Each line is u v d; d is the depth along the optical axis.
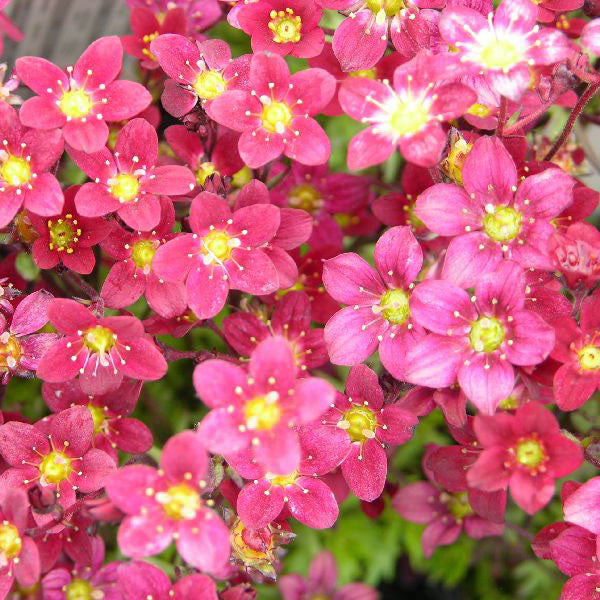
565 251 0.22
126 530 0.21
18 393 0.27
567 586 0.22
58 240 0.23
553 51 0.22
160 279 0.23
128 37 0.26
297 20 0.24
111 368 0.22
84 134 0.23
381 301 0.23
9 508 0.21
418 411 0.23
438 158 0.22
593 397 0.26
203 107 0.24
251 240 0.23
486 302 0.22
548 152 0.25
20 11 0.29
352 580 0.28
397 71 0.22
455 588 0.29
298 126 0.23
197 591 0.21
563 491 0.22
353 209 0.26
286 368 0.21
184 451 0.21
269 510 0.22
